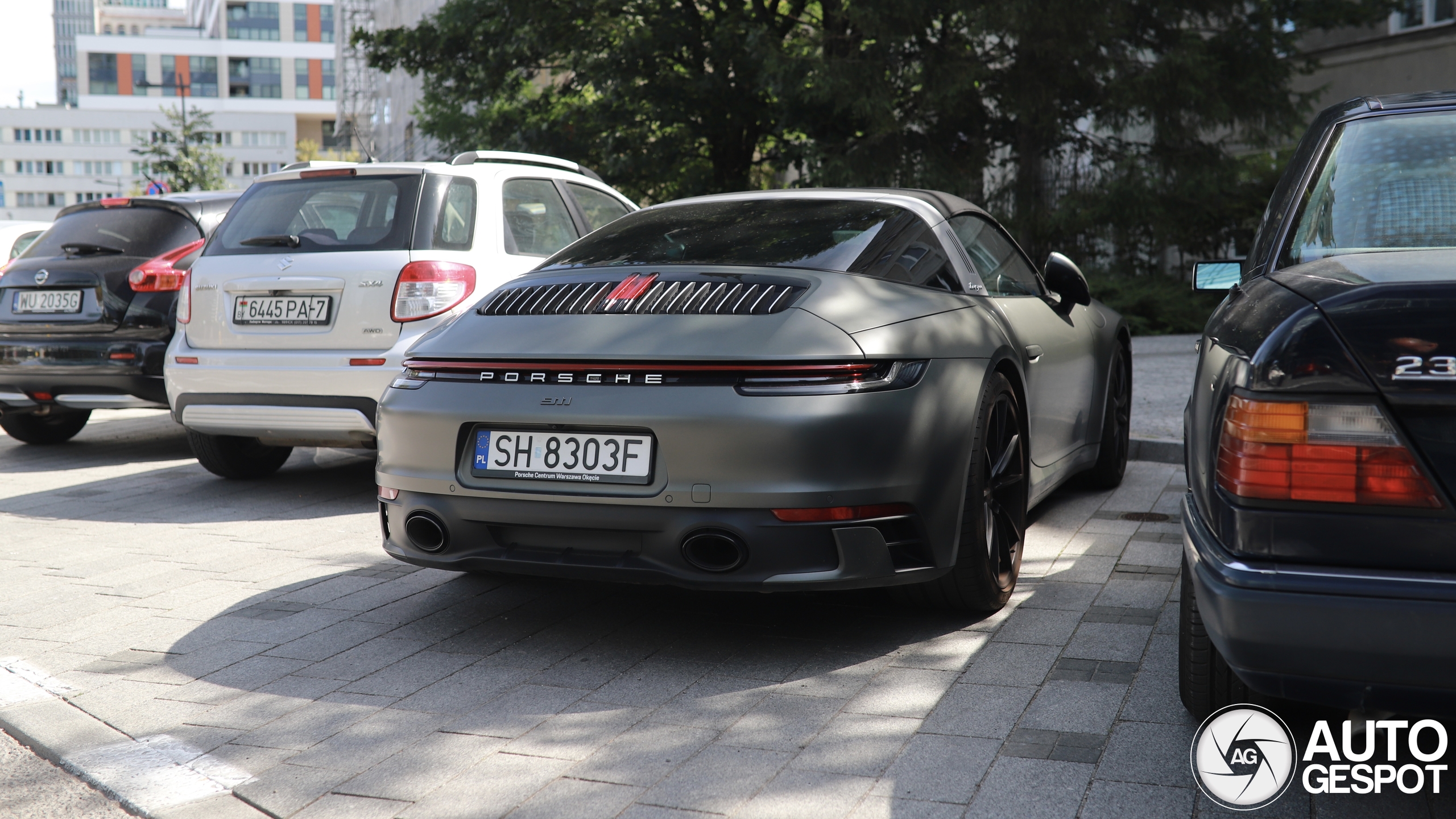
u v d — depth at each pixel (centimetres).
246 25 15538
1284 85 1631
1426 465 202
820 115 1748
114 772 260
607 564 314
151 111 14000
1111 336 545
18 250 1001
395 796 246
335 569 445
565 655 338
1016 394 383
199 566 453
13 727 289
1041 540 464
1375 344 206
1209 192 1573
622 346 313
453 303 539
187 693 312
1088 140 1709
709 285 333
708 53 1953
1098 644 334
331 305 541
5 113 13500
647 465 306
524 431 319
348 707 300
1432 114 287
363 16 6894
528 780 253
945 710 287
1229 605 212
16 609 396
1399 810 230
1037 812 230
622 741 273
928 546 323
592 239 404
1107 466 557
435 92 2236
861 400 304
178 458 747
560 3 2023
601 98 2061
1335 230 266
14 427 804
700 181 2172
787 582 302
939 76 1562
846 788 244
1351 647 204
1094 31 1496
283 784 253
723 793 243
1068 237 1695
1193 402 278
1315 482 208
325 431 546
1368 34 1828
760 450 297
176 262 711
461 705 299
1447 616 197
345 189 571
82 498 605
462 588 413
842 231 372
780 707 292
